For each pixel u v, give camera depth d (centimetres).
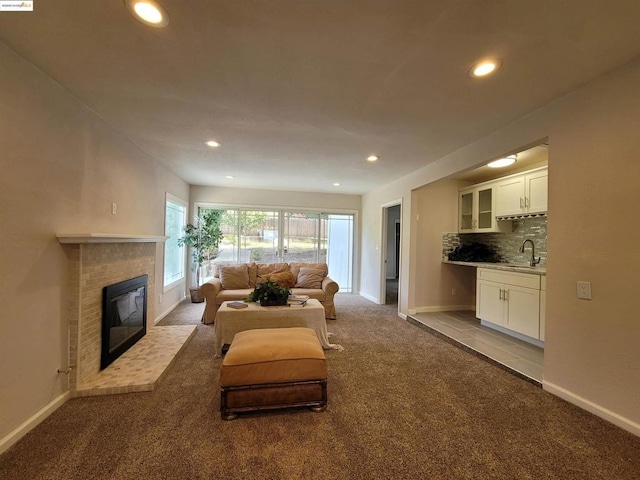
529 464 159
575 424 194
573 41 160
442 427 191
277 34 158
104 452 163
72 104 223
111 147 283
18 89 172
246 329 312
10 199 167
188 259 593
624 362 187
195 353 309
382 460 161
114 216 290
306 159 393
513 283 356
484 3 135
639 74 178
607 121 194
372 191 622
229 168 450
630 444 175
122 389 224
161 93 221
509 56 174
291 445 172
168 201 471
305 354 209
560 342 227
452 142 318
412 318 446
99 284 247
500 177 451
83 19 146
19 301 173
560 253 225
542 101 228
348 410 209
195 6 138
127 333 302
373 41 163
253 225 638
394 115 255
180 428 185
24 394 177
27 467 152
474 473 152
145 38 161
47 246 196
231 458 161
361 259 686
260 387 200
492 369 282
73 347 218
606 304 196
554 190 228
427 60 179
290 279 483
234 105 240
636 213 181
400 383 252
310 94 221
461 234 509
